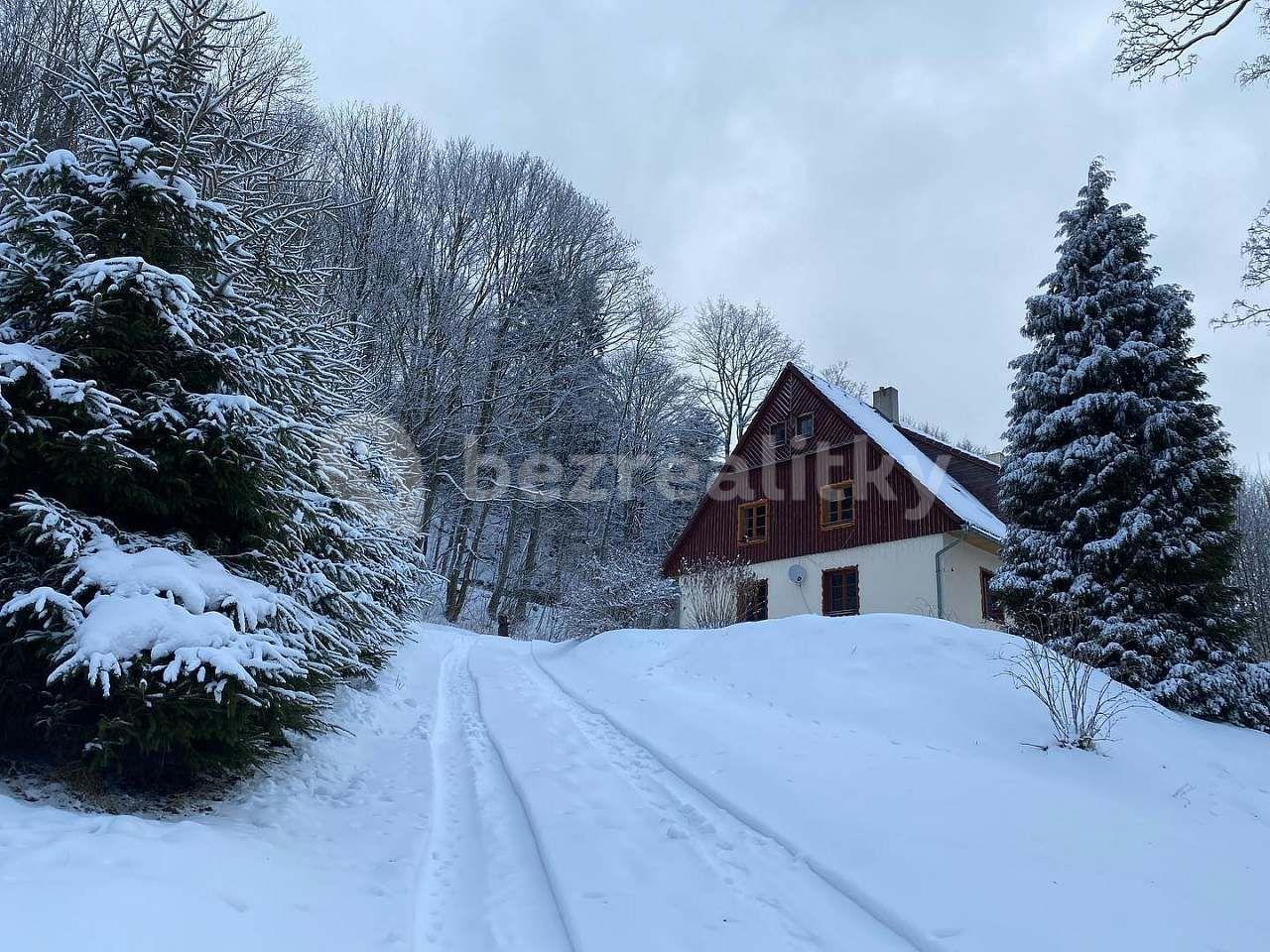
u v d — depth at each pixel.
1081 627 11.41
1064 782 5.81
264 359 5.59
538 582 36.94
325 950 3.19
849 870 4.16
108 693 3.83
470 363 31.47
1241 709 10.54
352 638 6.99
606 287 39.00
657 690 9.42
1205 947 3.42
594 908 3.82
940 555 17.59
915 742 6.76
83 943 2.54
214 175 5.81
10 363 4.27
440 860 4.68
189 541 5.14
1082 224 13.52
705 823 5.04
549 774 6.21
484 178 35.22
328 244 22.48
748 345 46.44
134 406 4.87
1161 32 7.59
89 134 6.02
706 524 23.44
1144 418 11.93
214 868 3.53
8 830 3.43
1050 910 3.69
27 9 14.45
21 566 4.55
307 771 5.93
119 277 4.56
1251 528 38.62
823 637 9.58
